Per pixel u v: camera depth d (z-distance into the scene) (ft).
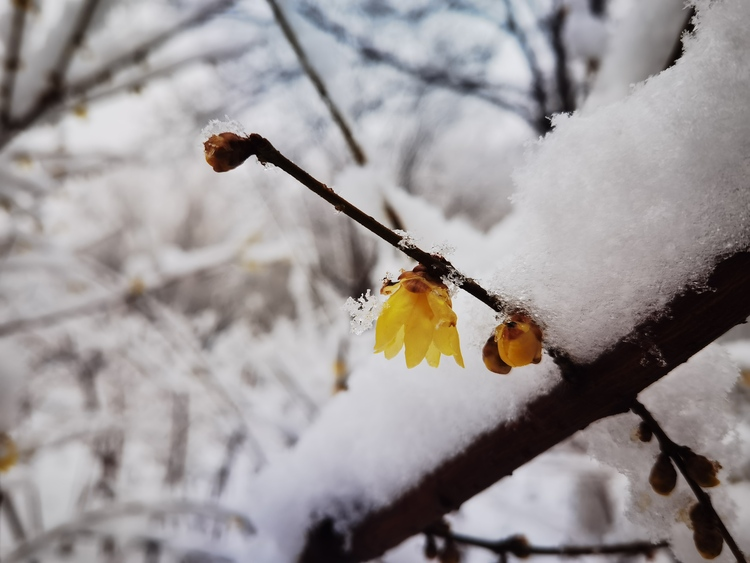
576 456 1.70
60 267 1.89
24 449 1.78
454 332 0.42
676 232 0.40
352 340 1.88
